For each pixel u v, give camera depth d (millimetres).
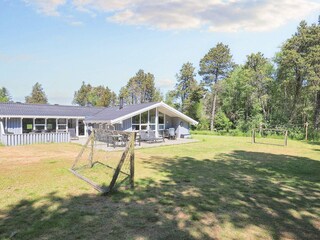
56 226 4422
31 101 66500
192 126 42625
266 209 5406
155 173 8711
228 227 4504
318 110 30234
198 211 5219
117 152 13844
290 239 4113
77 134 23672
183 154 13445
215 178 8094
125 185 7074
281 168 10000
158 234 4176
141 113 20688
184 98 48062
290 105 34781
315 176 8648
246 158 12391
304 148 17125
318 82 26656
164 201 5793
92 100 65938
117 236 4086
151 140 19109
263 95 36500
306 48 28812
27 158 11617
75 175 8180
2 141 16734
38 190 6539
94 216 4879
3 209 5215
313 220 4863
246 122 36500
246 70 37500
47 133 18562
